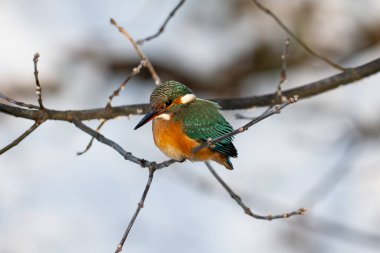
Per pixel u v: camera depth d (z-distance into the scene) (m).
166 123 7.77
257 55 14.29
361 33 14.07
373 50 14.16
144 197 6.04
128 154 6.44
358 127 13.58
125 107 7.84
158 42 14.15
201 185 12.55
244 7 14.12
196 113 7.76
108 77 14.23
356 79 8.56
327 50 14.15
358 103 13.81
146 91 14.25
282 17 14.03
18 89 13.53
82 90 13.88
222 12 14.17
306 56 14.21
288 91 8.70
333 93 13.99
